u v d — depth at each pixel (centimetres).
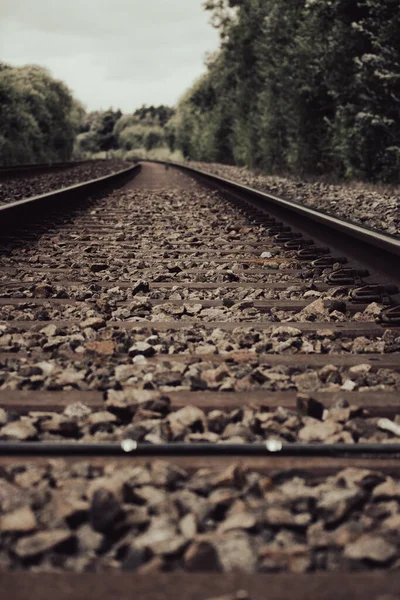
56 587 130
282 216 891
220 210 1058
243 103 3844
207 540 147
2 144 4969
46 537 146
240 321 383
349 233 547
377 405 246
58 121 7019
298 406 242
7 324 365
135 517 156
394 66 1681
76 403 240
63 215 935
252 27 3631
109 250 650
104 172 2719
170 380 268
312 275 519
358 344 332
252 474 183
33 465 187
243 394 256
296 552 143
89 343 312
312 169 2500
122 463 189
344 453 198
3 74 5316
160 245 682
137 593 128
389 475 191
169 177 2572
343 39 1933
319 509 164
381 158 1812
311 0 1980
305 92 2409
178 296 449
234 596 124
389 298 409
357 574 135
